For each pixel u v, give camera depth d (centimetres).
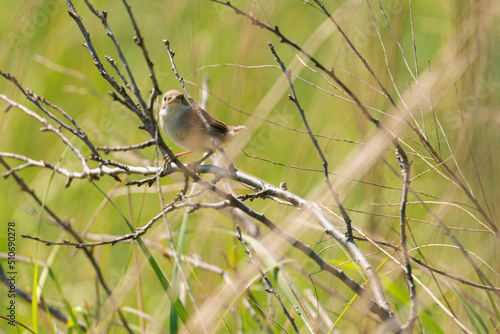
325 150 1030
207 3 1291
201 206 557
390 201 902
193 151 968
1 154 736
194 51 1055
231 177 654
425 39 1302
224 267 882
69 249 961
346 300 718
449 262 771
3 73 631
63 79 1349
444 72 840
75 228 937
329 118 1112
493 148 741
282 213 870
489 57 812
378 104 861
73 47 1387
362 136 841
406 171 448
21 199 1120
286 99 1184
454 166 770
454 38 897
